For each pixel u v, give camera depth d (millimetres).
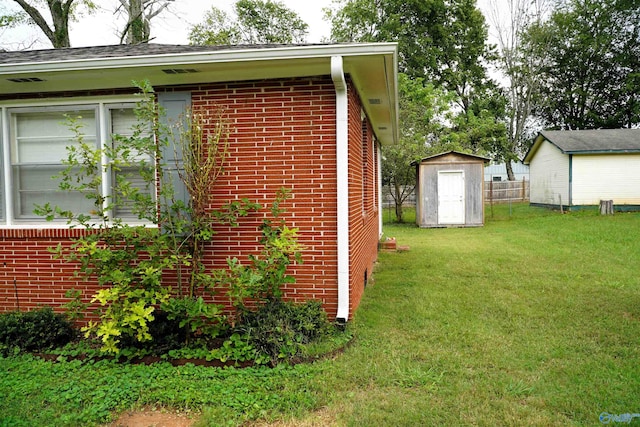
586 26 31781
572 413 3223
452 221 16969
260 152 5047
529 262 9133
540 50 29781
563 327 5133
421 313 5691
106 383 3830
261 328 4320
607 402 3357
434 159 17000
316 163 4973
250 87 5035
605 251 10102
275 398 3496
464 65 31547
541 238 12555
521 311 5750
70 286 5410
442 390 3600
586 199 18578
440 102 24375
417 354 4340
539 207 22234
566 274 7926
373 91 6316
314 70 4828
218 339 4664
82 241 4426
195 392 3588
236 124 5066
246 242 5105
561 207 18547
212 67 4684
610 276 7707
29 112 5418
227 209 5031
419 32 30016
